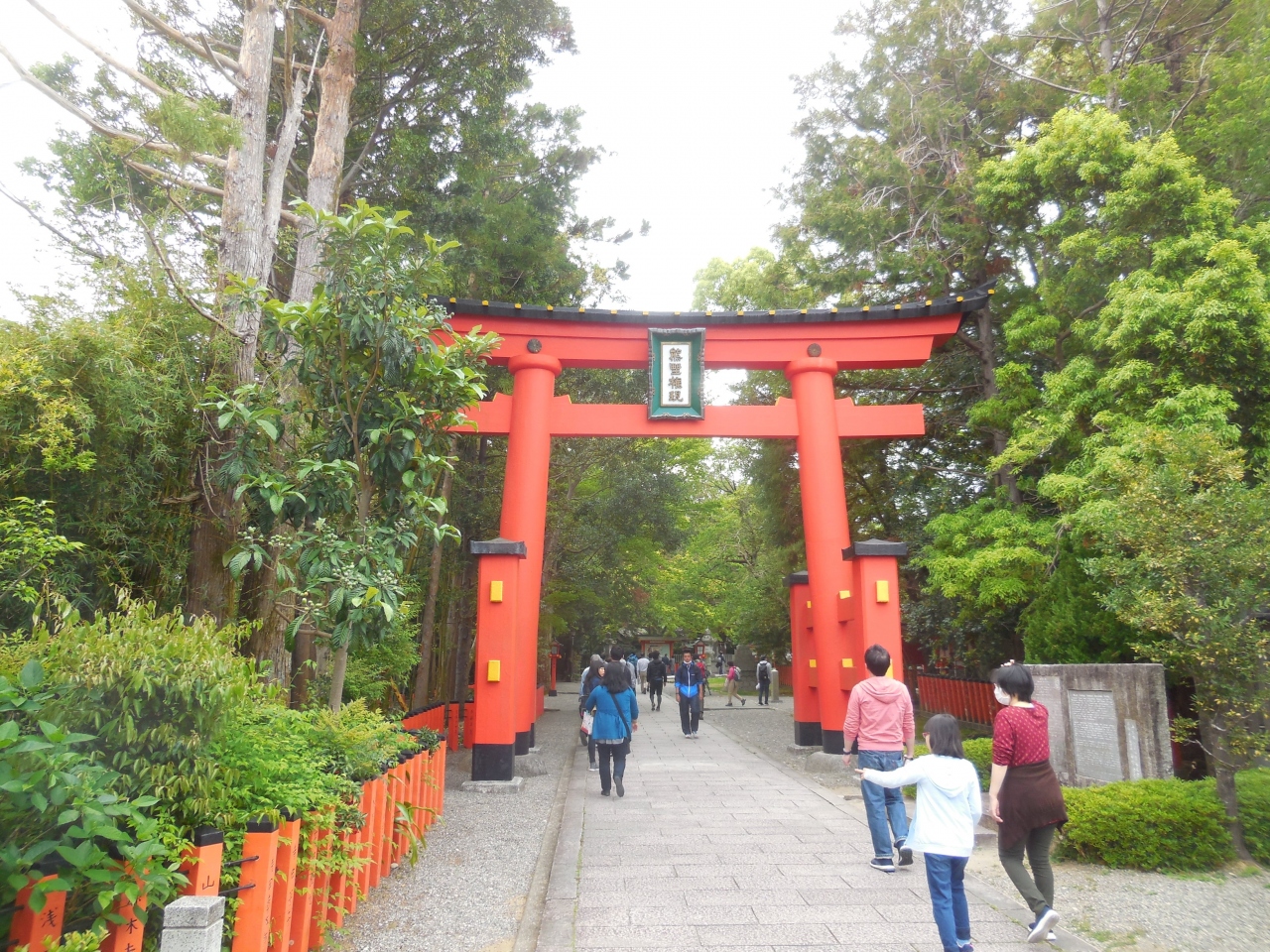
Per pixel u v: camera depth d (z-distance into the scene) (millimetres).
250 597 8086
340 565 5812
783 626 24859
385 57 12992
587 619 27922
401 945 4496
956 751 4234
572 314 12234
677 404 12219
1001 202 11875
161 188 7871
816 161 16250
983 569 10844
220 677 3234
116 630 3215
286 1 9047
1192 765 9086
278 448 7141
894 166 14484
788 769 11336
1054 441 10492
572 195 16203
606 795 9031
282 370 7410
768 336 12594
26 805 2580
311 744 4973
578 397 18297
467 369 6762
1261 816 6121
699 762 12078
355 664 9539
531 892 5500
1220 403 8344
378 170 13898
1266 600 6145
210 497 7105
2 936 2584
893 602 10664
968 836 4090
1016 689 4973
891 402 16891
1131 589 6648
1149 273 9445
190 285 7047
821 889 5477
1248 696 6082
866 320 12445
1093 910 5109
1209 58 11750
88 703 3023
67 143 9719
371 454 6531
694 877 5777
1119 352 9555
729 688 24188
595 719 9188
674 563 32844
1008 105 14219
